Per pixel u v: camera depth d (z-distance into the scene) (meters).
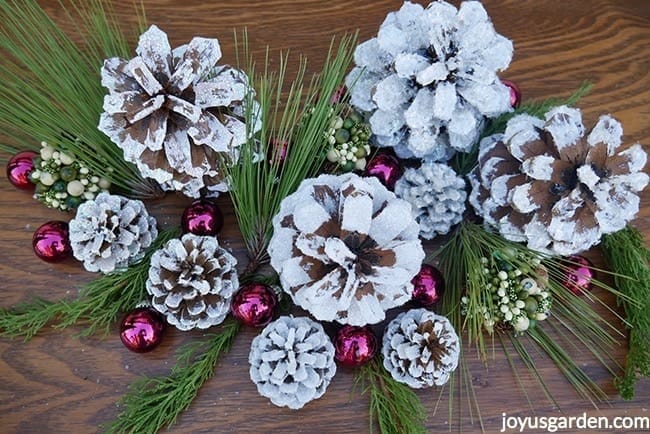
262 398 0.48
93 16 0.50
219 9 0.54
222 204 0.51
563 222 0.44
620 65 0.55
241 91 0.45
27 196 0.50
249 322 0.46
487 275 0.48
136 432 0.46
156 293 0.45
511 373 0.49
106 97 0.43
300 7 0.54
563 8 0.55
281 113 0.52
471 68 0.45
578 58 0.55
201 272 0.45
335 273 0.42
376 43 0.47
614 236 0.50
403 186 0.48
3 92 0.50
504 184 0.46
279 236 0.43
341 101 0.49
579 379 0.50
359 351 0.46
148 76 0.42
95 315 0.48
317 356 0.45
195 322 0.46
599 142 0.44
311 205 0.42
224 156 0.46
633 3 0.55
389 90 0.46
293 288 0.43
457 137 0.48
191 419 0.47
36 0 0.53
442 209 0.47
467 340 0.49
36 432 0.47
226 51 0.53
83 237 0.45
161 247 0.49
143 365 0.48
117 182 0.49
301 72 0.53
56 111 0.47
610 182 0.44
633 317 0.49
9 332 0.47
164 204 0.51
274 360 0.45
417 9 0.47
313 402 0.48
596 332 0.50
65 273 0.49
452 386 0.48
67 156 0.47
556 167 0.44
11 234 0.49
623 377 0.49
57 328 0.48
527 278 0.48
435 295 0.48
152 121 0.43
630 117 0.54
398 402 0.47
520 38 0.55
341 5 0.54
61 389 0.47
